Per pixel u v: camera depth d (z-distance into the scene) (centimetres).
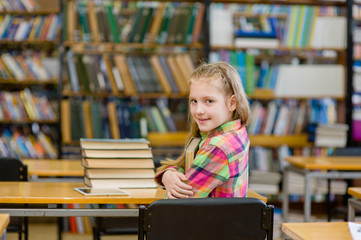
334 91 464
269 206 148
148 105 474
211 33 448
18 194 185
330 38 463
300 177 421
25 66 443
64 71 441
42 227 431
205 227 143
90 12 433
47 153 443
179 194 161
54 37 441
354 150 383
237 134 165
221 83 165
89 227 415
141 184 201
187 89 441
